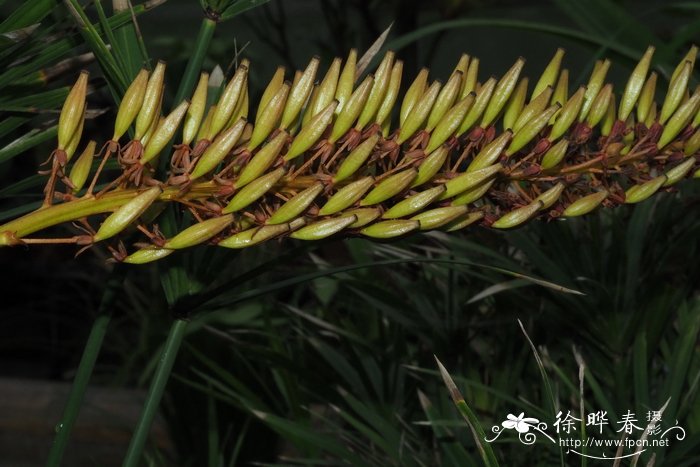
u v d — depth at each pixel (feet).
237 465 3.65
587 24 2.28
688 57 1.36
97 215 1.27
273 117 1.27
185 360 3.52
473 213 1.31
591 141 1.48
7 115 1.57
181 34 7.77
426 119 1.32
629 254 2.39
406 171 1.27
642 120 1.36
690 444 2.05
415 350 2.97
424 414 2.80
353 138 1.30
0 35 1.36
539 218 1.36
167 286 1.53
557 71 1.38
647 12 2.36
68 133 1.22
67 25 1.46
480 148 1.36
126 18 1.45
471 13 7.66
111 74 1.39
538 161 1.34
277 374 2.87
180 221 1.53
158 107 1.25
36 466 4.57
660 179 1.34
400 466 2.40
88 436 4.35
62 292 5.91
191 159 1.27
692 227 2.29
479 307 2.75
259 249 3.83
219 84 1.63
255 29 4.97
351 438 2.67
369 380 2.79
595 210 1.34
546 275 2.41
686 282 2.40
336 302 3.28
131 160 1.24
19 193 1.54
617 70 6.07
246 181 1.26
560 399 2.56
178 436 3.70
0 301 6.28
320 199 1.32
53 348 5.49
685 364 2.24
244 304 3.61
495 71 7.77
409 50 4.47
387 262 1.52
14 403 4.59
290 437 2.72
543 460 2.33
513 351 2.69
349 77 1.32
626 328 2.38
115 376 4.79
